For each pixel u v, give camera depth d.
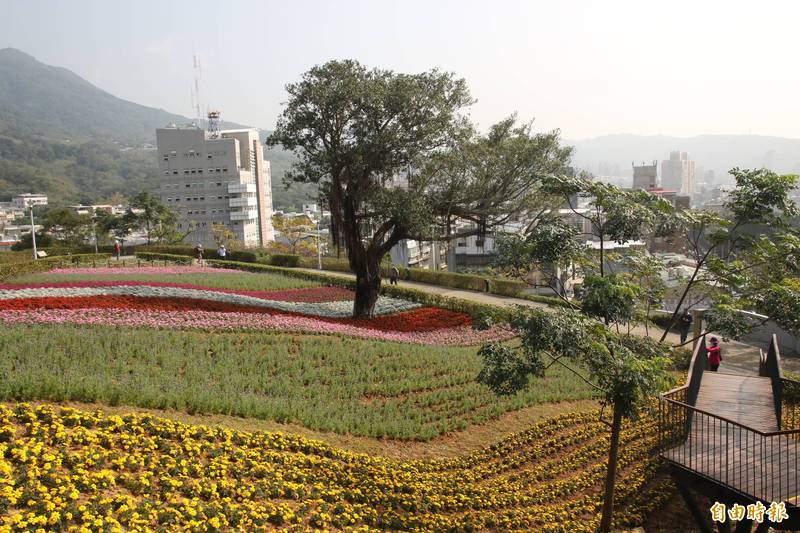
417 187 23.80
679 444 11.03
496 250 10.93
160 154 91.50
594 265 10.41
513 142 23.56
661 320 26.81
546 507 11.48
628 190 10.41
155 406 11.71
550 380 18.06
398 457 12.47
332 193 23.25
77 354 14.22
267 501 9.22
